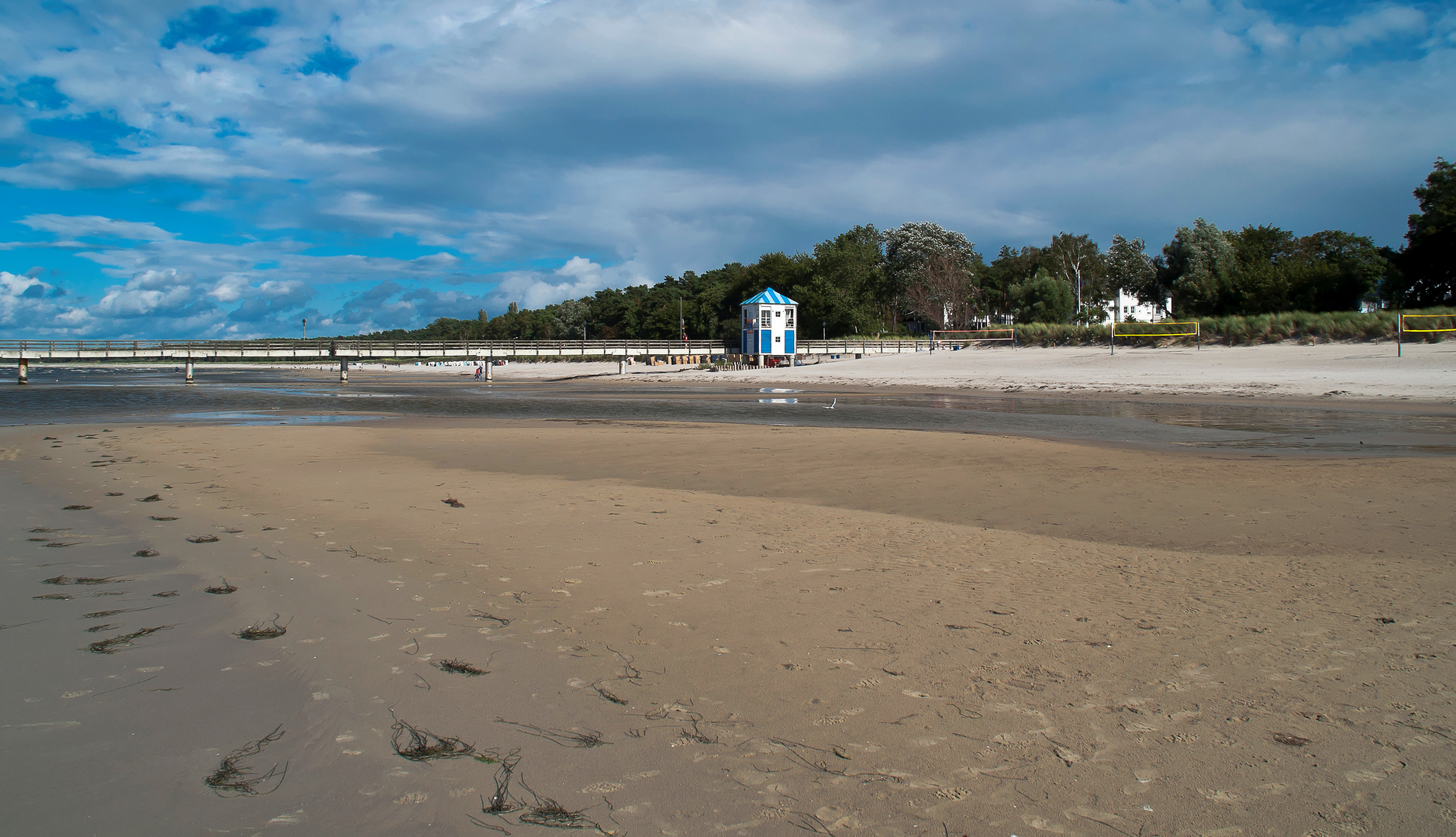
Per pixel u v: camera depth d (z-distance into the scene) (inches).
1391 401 965.2
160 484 433.4
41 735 141.5
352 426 799.7
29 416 965.2
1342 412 871.7
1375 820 114.3
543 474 480.7
